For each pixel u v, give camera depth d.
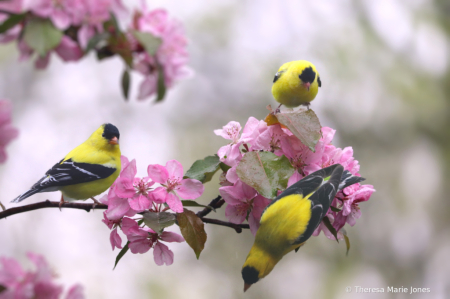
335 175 5.14
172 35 5.10
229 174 5.13
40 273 5.05
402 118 9.96
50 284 5.05
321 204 5.12
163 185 5.12
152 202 5.12
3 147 5.06
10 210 5.12
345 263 9.45
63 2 5.04
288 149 5.14
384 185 10.03
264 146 5.13
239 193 5.13
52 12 5.04
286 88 5.51
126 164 5.13
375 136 9.93
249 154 5.11
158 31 5.10
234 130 5.14
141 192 5.12
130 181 5.12
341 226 5.14
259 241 5.12
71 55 5.06
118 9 5.06
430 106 10.00
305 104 5.53
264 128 5.14
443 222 10.00
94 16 5.05
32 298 5.04
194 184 5.12
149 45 5.07
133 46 5.09
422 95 10.00
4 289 5.04
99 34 5.06
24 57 5.06
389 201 10.02
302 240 5.11
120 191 5.11
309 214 5.11
